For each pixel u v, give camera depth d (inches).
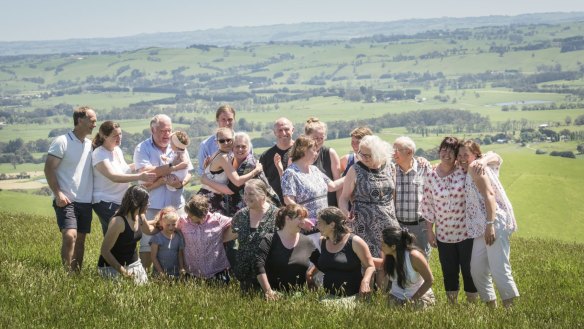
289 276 393.1
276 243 392.2
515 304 399.2
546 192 4269.2
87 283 352.8
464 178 410.9
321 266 394.9
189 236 419.8
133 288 348.5
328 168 456.4
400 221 435.8
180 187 464.4
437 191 414.3
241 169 445.7
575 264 616.7
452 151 409.1
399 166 433.4
